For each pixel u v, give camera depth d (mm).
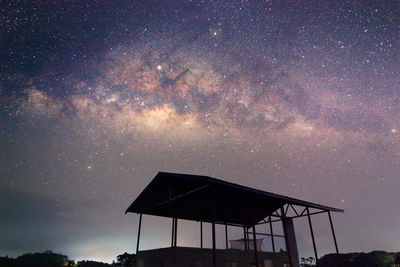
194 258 13633
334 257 28141
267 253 16734
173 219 16562
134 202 14633
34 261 33250
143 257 15148
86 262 38031
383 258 26109
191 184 12227
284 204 16547
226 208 16594
